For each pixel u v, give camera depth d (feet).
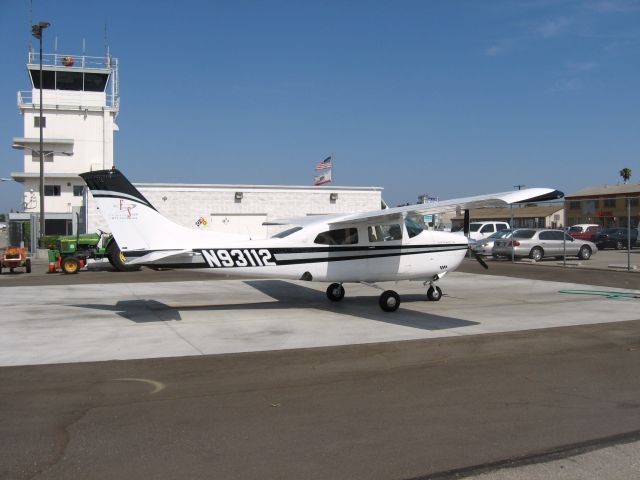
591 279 57.62
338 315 35.83
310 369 22.36
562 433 15.39
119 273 68.18
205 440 14.88
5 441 14.78
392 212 35.68
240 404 17.93
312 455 13.92
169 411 17.22
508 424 16.08
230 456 13.84
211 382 20.49
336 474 12.87
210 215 90.94
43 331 30.30
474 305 40.16
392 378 21.04
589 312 36.70
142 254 34.45
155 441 14.80
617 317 34.65
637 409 17.44
